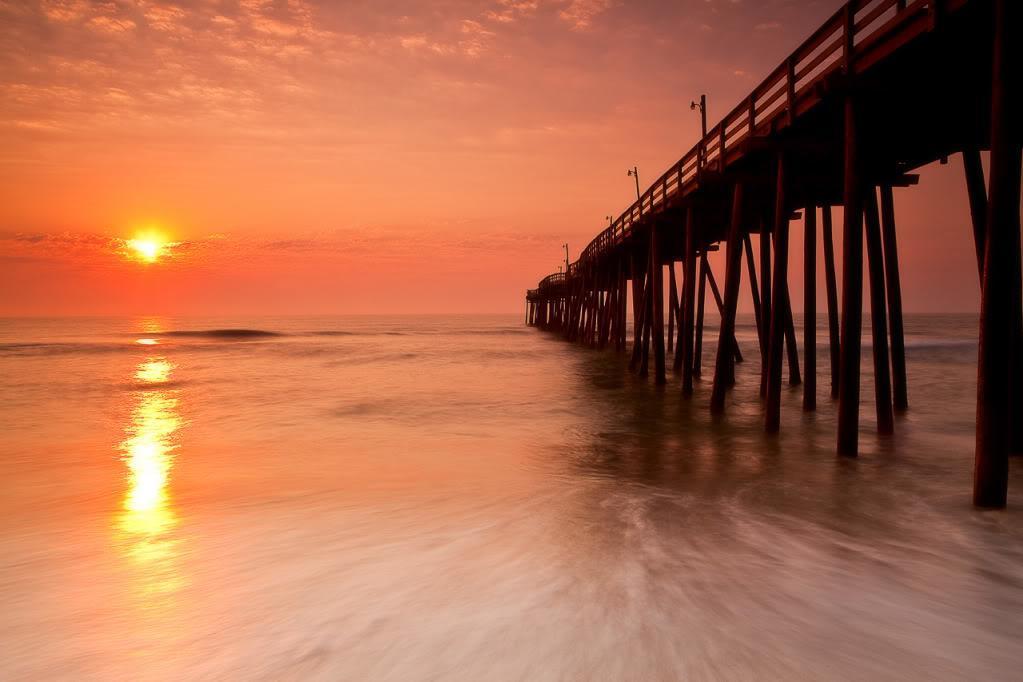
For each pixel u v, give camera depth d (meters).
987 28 5.80
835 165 10.09
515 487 7.03
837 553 4.73
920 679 2.94
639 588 4.02
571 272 45.19
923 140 8.94
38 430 11.79
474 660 3.12
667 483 7.21
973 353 32.94
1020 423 8.18
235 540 5.14
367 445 9.99
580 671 3.00
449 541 5.04
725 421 11.80
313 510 6.08
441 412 13.79
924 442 9.45
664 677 2.93
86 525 5.66
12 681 3.03
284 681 2.98
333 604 3.83
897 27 6.23
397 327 102.06
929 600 3.86
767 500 6.38
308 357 33.19
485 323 141.00
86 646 3.37
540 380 20.69
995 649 3.24
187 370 25.38
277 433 11.24
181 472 8.06
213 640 3.40
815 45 7.96
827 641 3.30
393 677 2.98
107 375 23.25
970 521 5.51
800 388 16.58
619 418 12.63
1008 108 5.20
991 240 5.46
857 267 7.61
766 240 13.38
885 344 10.00
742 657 3.12
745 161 10.56
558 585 4.07
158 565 4.58
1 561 4.70
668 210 15.22
